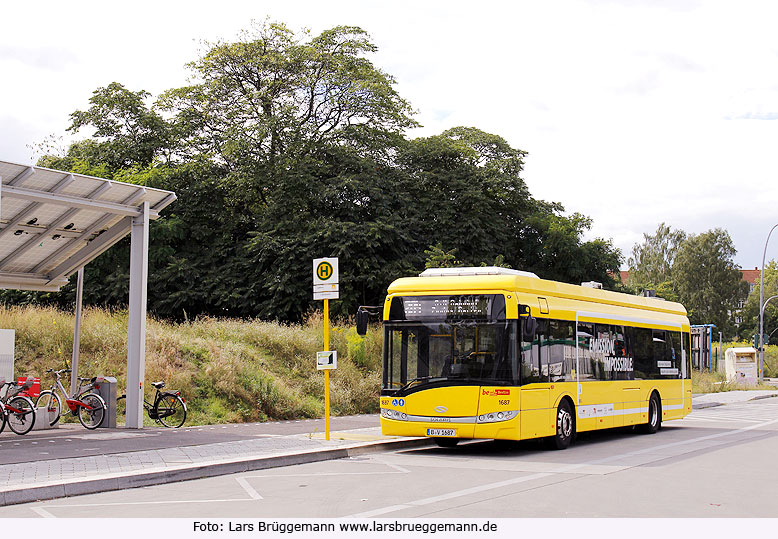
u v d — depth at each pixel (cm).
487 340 1453
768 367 6669
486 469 1252
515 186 4672
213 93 4372
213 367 2091
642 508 901
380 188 4153
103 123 4450
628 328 1908
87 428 1712
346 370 2408
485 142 4784
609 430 2077
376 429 1789
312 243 3828
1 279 1812
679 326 2208
